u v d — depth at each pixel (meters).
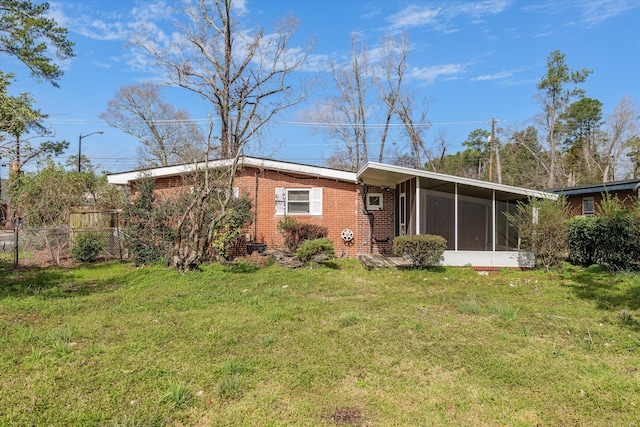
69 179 15.94
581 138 39.44
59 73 17.64
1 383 3.90
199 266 10.47
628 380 4.15
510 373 4.28
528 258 11.35
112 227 14.30
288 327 5.82
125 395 3.70
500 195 11.77
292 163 13.88
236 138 17.86
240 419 3.36
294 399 3.71
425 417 3.42
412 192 12.11
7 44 16.42
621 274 9.84
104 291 8.34
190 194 11.68
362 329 5.77
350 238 14.21
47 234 12.55
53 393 3.70
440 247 10.67
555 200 11.35
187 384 3.93
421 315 6.59
